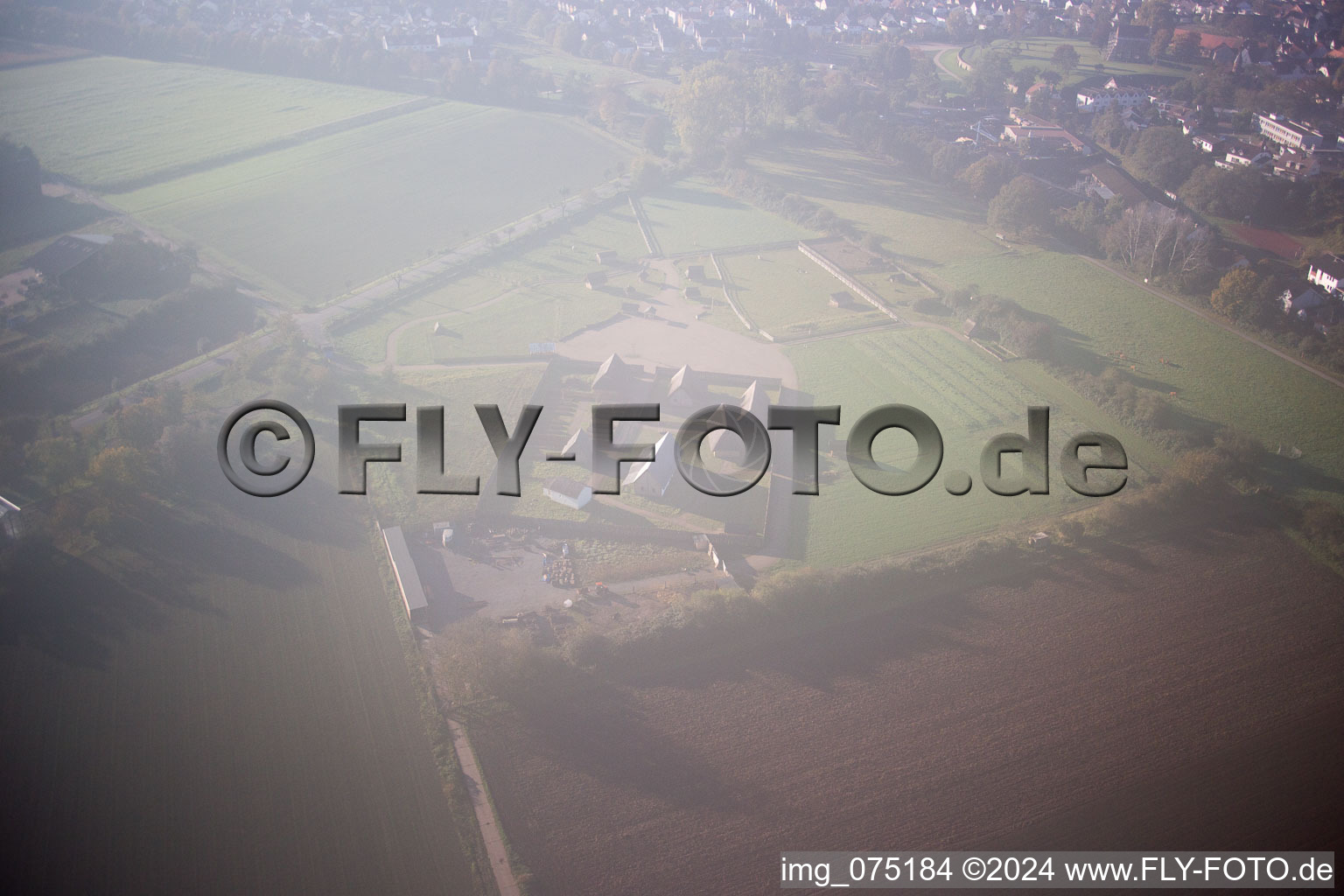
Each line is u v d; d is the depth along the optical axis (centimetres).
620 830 8256
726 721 9388
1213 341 17438
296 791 8575
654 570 11456
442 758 8925
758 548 11831
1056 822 8362
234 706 9462
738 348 17150
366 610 10781
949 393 15550
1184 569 11475
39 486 12669
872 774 8806
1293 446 14012
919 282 19912
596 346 17175
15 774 8681
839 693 9725
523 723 9344
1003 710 9519
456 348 17100
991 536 12000
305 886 7744
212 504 12444
